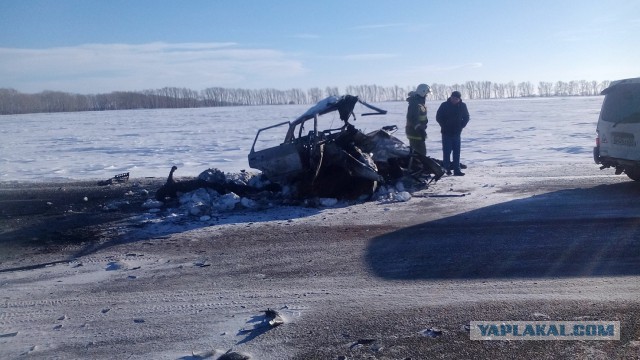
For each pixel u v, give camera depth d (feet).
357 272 22.44
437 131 103.45
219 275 22.93
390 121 137.18
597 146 37.50
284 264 24.00
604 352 15.03
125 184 50.98
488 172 46.62
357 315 18.08
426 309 18.28
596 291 19.12
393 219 31.22
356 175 36.70
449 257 23.71
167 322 18.30
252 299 20.02
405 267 22.74
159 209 37.19
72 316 19.22
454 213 31.86
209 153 81.10
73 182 55.21
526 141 78.43
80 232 31.71
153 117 228.02
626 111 34.78
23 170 70.38
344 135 39.09
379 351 15.56
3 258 27.02
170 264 24.79
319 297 19.89
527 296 18.95
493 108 202.39
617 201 32.76
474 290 19.76
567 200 33.71
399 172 40.14
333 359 15.23
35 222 35.29
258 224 31.53
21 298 21.21
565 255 23.17
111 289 21.80
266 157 38.60
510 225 28.45
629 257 22.56
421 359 15.03
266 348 16.07
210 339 16.88
